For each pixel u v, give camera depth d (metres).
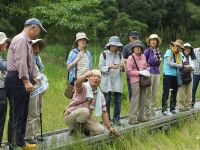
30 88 7.01
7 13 26.00
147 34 42.19
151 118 10.36
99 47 28.31
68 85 8.52
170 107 11.27
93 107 8.38
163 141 9.09
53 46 26.36
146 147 8.50
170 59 10.93
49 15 22.52
